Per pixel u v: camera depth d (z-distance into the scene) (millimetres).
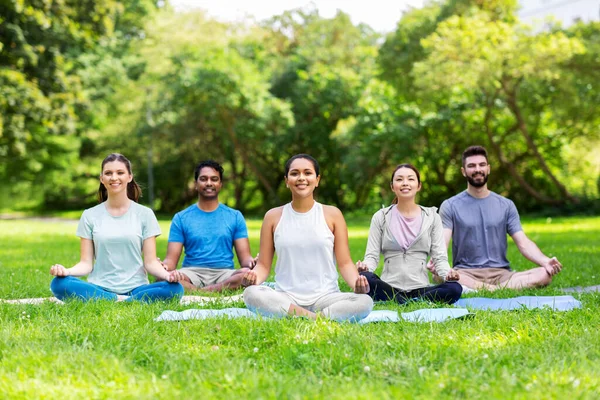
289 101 34031
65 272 6223
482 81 23859
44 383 3389
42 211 48781
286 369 3734
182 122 33750
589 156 31703
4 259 11250
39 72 21703
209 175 7742
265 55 37250
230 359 3887
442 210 7953
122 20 33969
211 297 6730
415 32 29391
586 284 7570
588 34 26344
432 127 28828
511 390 3193
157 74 33531
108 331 4500
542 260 7387
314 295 5395
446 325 4828
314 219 5465
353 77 33469
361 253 12055
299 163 5395
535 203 30297
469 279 7457
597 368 3521
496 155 29422
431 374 3502
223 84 30797
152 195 38094
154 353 3979
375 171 31703
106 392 3262
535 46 23078
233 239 7887
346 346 4039
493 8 27328
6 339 4238
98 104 33594
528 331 4484
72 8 21094
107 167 6605
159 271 6465
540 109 28281
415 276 6613
